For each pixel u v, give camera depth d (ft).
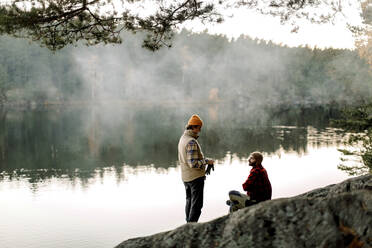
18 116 257.96
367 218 5.33
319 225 5.60
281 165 89.61
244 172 83.71
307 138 137.18
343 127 33.30
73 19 23.70
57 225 52.24
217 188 68.33
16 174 88.53
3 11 21.21
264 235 5.83
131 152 122.01
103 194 69.87
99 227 51.57
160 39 26.00
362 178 8.04
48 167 97.81
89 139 152.87
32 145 136.67
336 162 91.09
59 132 174.50
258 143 129.70
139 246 6.61
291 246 5.59
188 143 16.88
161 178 83.20
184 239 6.40
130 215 56.80
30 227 51.37
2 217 55.98
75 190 73.10
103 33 24.44
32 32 22.61
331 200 5.76
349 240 5.33
